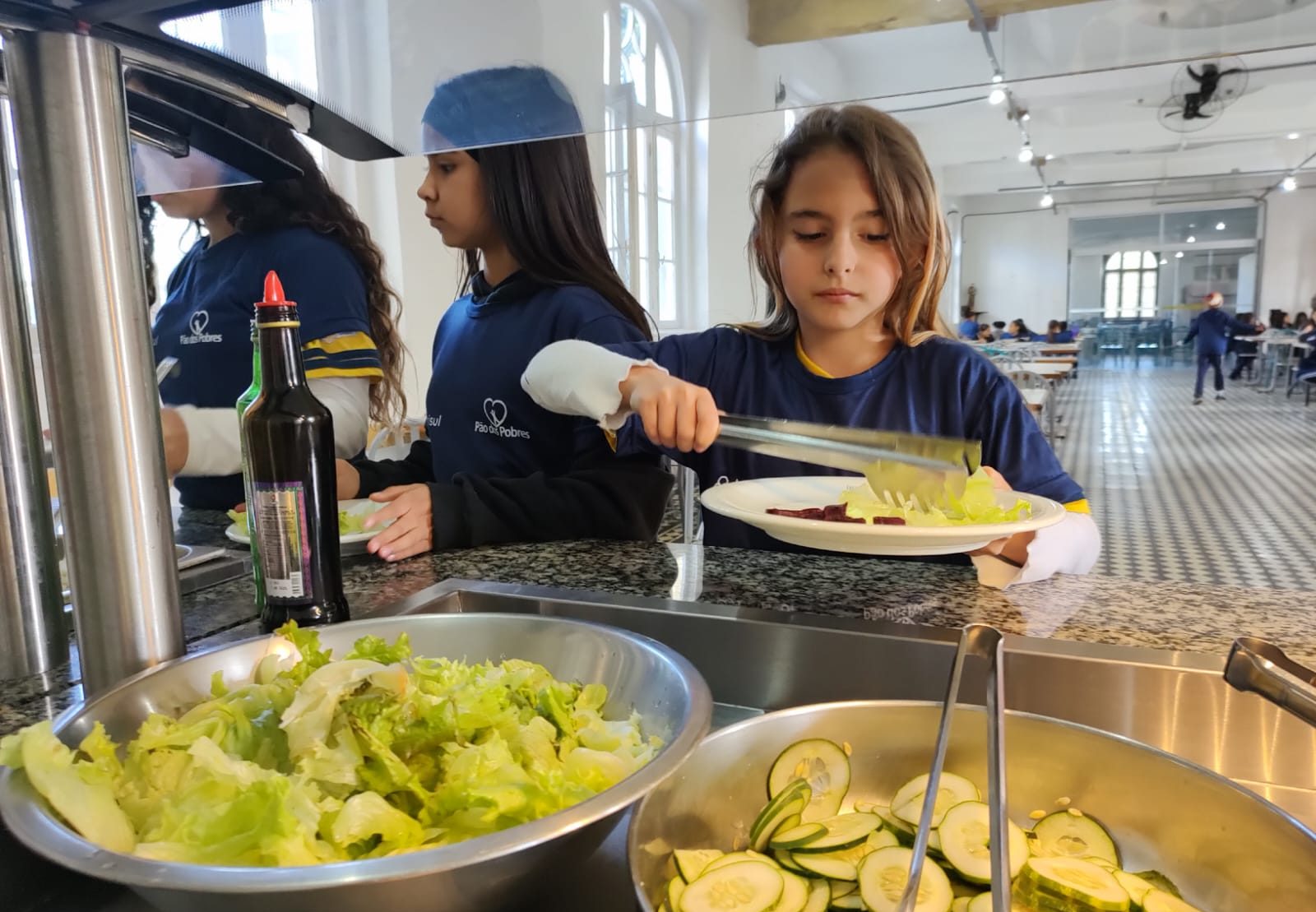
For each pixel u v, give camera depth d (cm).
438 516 101
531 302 139
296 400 66
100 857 33
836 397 127
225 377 156
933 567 91
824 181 111
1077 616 72
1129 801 45
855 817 46
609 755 46
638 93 84
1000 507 82
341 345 151
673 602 77
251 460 67
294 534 67
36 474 62
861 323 124
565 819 35
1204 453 559
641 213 504
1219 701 58
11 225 59
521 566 94
